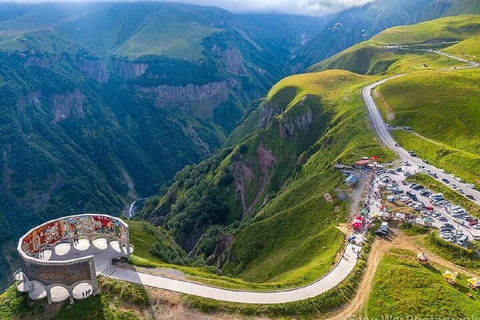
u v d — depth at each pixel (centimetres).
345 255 7512
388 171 11369
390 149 12825
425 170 11181
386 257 7331
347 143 14425
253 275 9812
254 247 11269
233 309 6256
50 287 6322
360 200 9812
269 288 6744
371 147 13175
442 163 11488
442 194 9794
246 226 12988
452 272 6706
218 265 12306
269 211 13162
